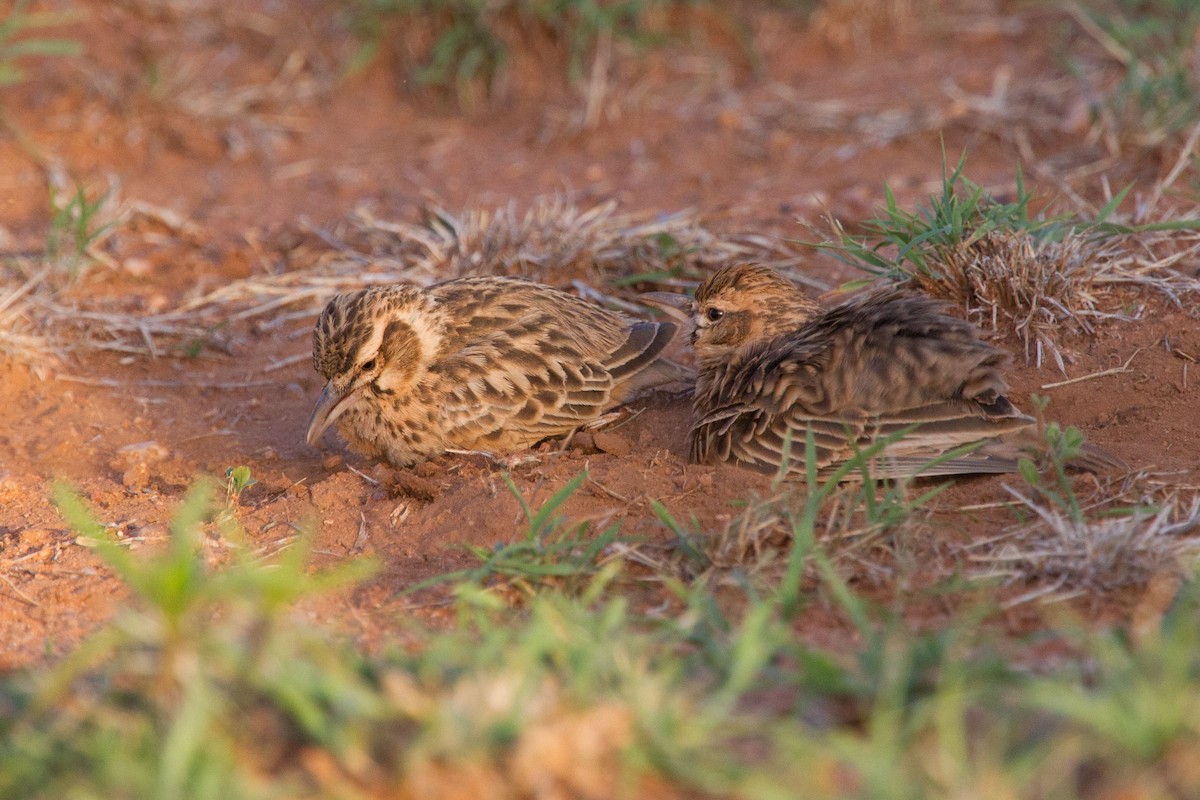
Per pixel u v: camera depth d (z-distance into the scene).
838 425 10.75
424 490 11.11
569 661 7.21
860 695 7.17
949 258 12.92
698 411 11.93
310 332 15.12
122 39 20.98
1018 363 12.37
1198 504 9.93
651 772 6.47
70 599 9.84
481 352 12.13
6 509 11.45
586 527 10.06
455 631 8.91
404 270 15.77
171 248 16.81
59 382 14.08
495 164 19.03
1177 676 6.68
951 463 10.40
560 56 20.78
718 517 10.38
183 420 13.52
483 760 6.40
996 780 6.27
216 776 6.16
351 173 18.95
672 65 20.83
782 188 17.52
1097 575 9.03
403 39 20.95
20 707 7.19
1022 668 7.56
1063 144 17.80
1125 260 13.24
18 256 16.06
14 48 18.81
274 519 11.02
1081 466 10.54
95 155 19.36
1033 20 21.17
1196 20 18.72
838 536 9.50
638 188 17.89
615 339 12.91
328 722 6.57
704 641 8.05
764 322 12.22
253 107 20.38
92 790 6.28
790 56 21.17
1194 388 11.83
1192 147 16.22
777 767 6.55
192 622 7.42
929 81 19.98
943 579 9.19
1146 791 6.18
